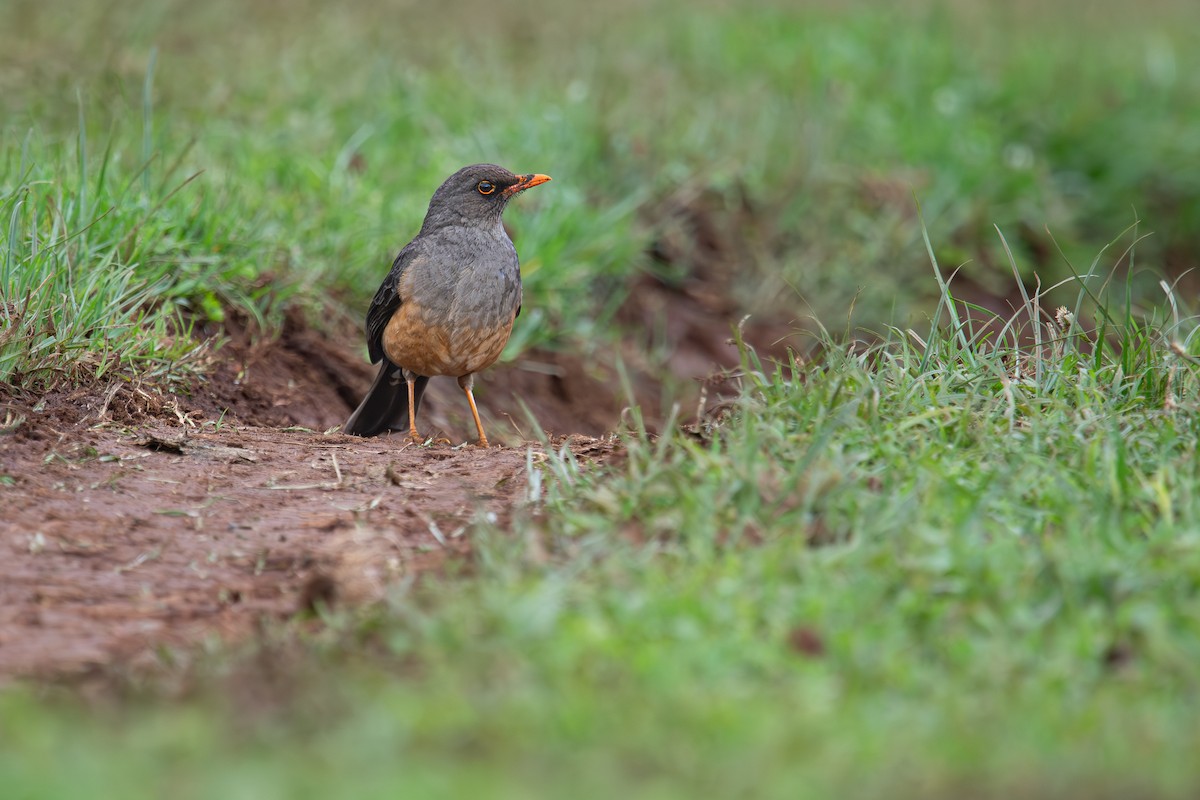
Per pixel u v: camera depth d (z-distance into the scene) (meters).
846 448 9.15
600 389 16.77
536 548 8.00
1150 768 5.85
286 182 16.52
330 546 8.76
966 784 5.72
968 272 20.16
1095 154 23.08
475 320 12.46
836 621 6.93
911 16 26.77
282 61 19.86
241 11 21.48
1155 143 23.09
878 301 19.22
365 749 5.95
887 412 9.70
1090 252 21.34
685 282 18.84
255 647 7.28
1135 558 7.46
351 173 17.08
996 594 7.20
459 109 19.73
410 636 7.10
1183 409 9.62
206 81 18.53
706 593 7.23
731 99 21.64
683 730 6.05
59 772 5.77
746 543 7.92
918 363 10.94
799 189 20.16
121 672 7.03
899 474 8.62
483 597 7.32
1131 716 6.27
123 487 9.81
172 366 12.41
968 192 21.08
